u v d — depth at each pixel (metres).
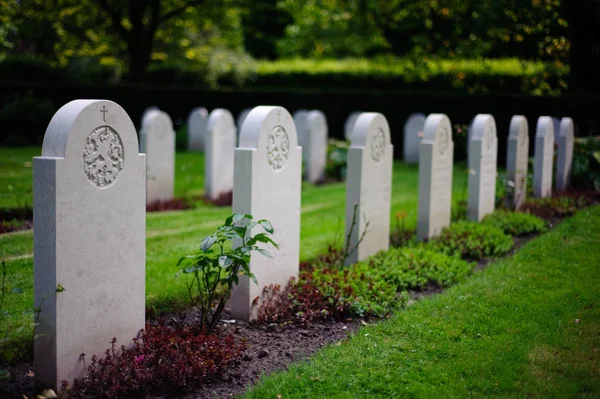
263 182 5.98
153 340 4.76
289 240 6.51
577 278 6.83
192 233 9.09
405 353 4.90
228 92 24.30
